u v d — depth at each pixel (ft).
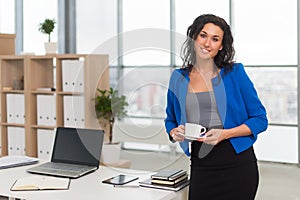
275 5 22.06
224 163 7.87
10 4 27.25
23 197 7.63
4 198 9.47
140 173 9.11
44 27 18.60
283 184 17.78
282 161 22.26
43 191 7.95
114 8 25.76
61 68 17.65
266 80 22.52
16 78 19.33
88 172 9.30
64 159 10.11
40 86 18.57
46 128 18.30
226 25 7.53
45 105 17.93
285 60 22.04
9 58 18.49
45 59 18.72
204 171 7.98
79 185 8.37
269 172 20.13
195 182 8.07
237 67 7.83
